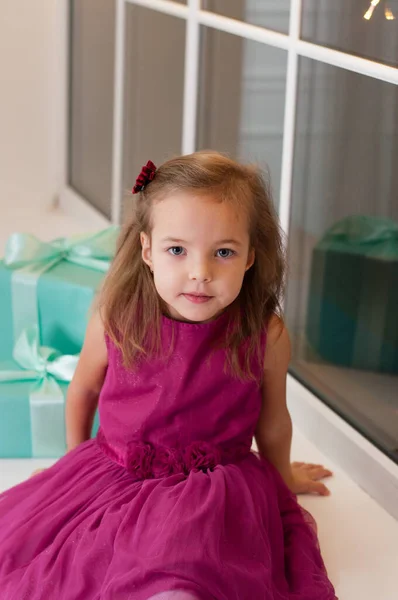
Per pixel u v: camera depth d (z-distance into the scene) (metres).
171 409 1.30
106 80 2.64
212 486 1.21
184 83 2.20
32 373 1.64
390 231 1.52
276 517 1.31
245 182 1.24
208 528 1.13
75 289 1.66
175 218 1.19
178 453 1.30
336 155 1.66
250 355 1.31
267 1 1.83
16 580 1.20
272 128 1.86
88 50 2.74
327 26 1.63
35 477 1.37
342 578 1.35
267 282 1.31
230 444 1.34
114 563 1.13
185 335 1.29
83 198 2.91
